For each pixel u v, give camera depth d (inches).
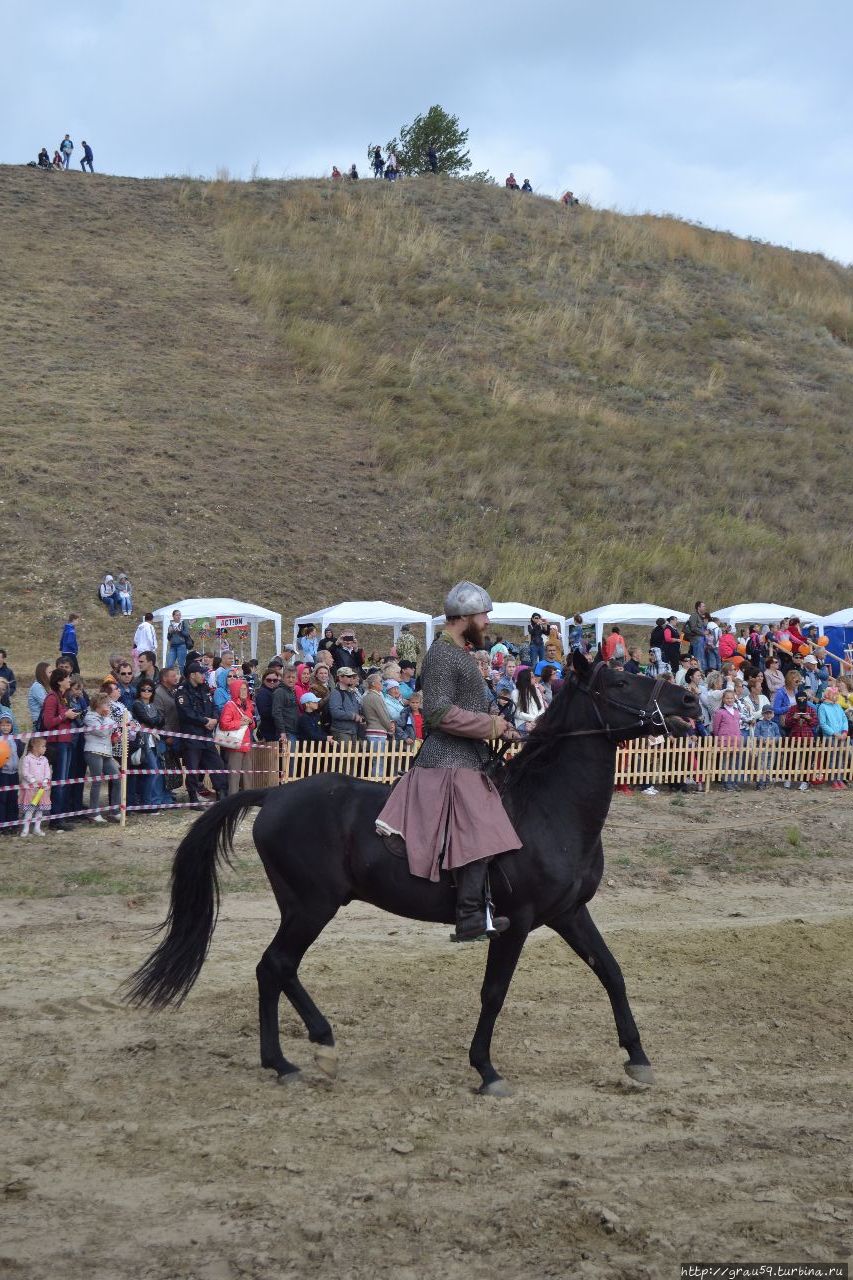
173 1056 280.2
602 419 1727.4
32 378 1567.4
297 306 1886.1
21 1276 175.8
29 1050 281.9
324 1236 189.9
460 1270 179.6
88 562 1233.4
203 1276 176.4
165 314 1803.6
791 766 730.8
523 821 266.2
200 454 1462.8
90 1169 216.1
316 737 634.2
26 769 542.9
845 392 1968.5
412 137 3041.3
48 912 431.8
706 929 422.6
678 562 1402.6
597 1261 182.9
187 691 618.5
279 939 274.4
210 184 2335.1
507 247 2245.3
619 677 271.7
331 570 1307.8
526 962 374.6
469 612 265.7
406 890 265.3
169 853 519.8
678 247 2400.3
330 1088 261.7
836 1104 259.8
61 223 2063.2
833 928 424.5
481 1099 256.4
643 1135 238.5
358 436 1577.3
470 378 1780.3
